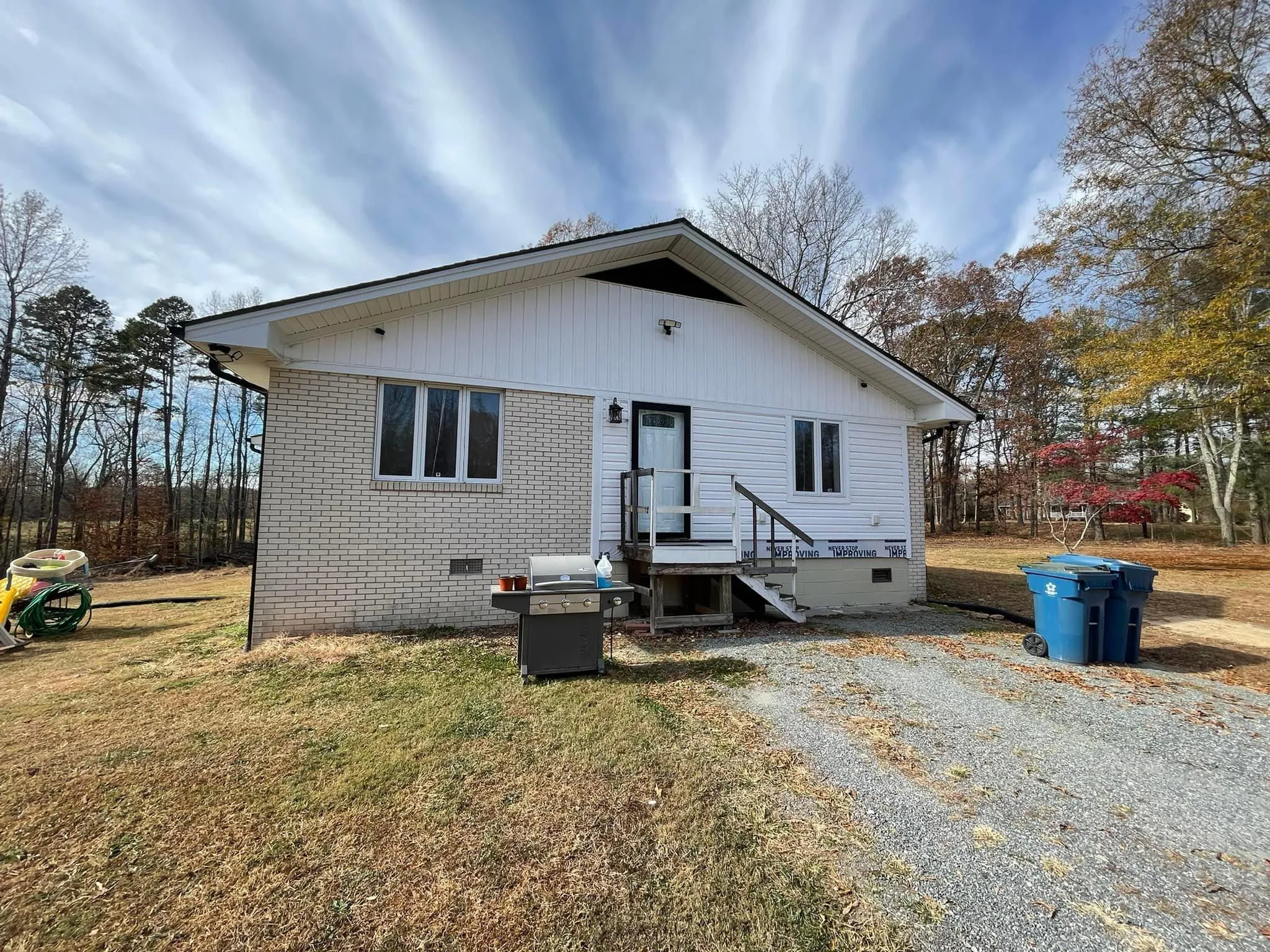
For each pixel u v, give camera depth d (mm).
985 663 5871
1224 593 10586
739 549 7465
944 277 25812
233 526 26312
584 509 7969
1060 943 2043
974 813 2953
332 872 2371
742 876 2389
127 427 24516
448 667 5398
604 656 5793
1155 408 18812
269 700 4480
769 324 9406
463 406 7496
